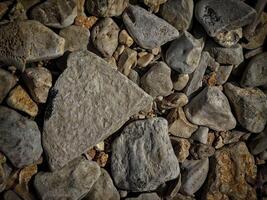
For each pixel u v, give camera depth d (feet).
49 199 0.70
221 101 0.77
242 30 0.77
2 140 0.66
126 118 0.72
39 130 0.69
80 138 0.70
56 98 0.68
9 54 0.65
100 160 0.74
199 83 0.78
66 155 0.70
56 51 0.66
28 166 0.70
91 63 0.69
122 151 0.74
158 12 0.74
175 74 0.76
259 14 0.76
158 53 0.75
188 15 0.73
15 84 0.67
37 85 0.66
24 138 0.66
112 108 0.71
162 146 0.74
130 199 0.77
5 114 0.66
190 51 0.73
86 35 0.70
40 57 0.66
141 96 0.71
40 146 0.69
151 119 0.75
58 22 0.67
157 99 0.77
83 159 0.72
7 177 0.69
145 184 0.75
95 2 0.68
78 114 0.70
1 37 0.64
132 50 0.73
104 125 0.71
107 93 0.70
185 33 0.74
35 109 0.68
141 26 0.71
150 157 0.74
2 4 0.65
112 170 0.75
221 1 0.73
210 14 0.73
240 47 0.78
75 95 0.69
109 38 0.70
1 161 0.67
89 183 0.72
